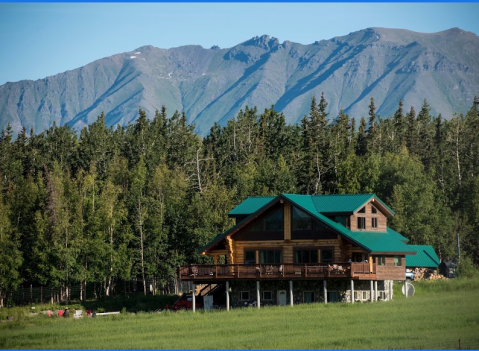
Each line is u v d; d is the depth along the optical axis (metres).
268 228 133.12
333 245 128.75
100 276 165.12
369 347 87.81
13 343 101.06
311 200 136.25
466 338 91.75
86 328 112.81
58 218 164.75
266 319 111.19
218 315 119.25
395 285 149.00
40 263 162.38
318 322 105.88
